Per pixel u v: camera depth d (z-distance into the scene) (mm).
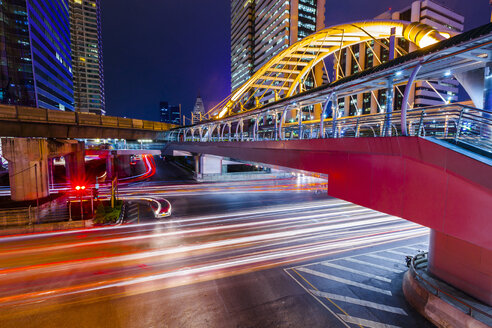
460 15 82375
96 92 137500
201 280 14297
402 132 9398
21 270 15266
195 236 20750
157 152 62750
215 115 79875
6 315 11438
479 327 9172
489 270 9812
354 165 11828
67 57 91375
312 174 21938
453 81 80125
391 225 23609
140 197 36125
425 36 29172
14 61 63531
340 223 24281
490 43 7344
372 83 11945
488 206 7035
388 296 12898
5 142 29406
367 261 16547
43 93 71938
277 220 25312
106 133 46062
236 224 24000
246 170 61781
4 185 44281
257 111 22547
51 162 45000
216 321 11195
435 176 8367
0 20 60875
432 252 12234
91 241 19703
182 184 47375
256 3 115125
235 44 137125
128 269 15422
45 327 10758
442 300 10609
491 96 8477
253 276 14711
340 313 11680
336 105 13852
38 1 70500
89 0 135000
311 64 58938
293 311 11820
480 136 8773
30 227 21672
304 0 94625
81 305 12141
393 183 9883
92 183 48031
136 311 11766
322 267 15750
